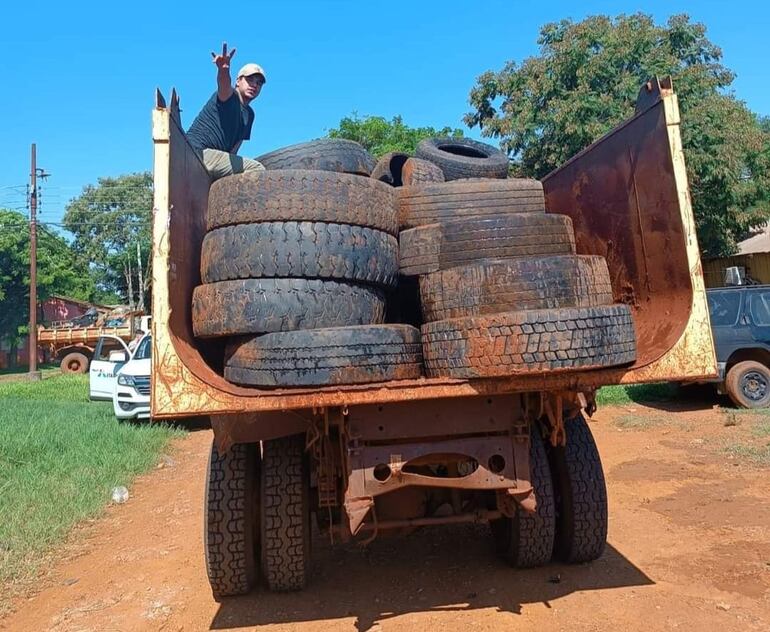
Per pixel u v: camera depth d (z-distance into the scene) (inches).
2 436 378.9
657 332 161.9
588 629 151.6
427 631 155.1
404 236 172.1
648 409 478.0
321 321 148.4
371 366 139.1
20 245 1501.0
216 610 174.6
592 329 134.2
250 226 149.3
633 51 698.2
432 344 146.0
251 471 182.5
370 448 148.8
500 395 154.6
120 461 352.5
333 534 179.2
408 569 197.0
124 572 207.6
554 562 195.3
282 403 134.6
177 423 493.0
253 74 247.4
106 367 583.8
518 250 161.6
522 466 153.3
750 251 868.0
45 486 299.0
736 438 359.6
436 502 175.9
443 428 151.7
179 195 149.6
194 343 154.5
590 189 205.3
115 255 2348.7
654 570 185.5
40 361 1555.1
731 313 458.0
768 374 446.9
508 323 133.0
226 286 147.9
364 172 229.9
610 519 236.1
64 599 187.5
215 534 175.0
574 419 195.6
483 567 194.2
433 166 234.4
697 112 658.8
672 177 158.9
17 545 224.2
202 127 240.7
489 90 764.6
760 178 702.5
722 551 197.5
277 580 177.0
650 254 171.0
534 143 714.2
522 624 155.8
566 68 703.1
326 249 149.3
